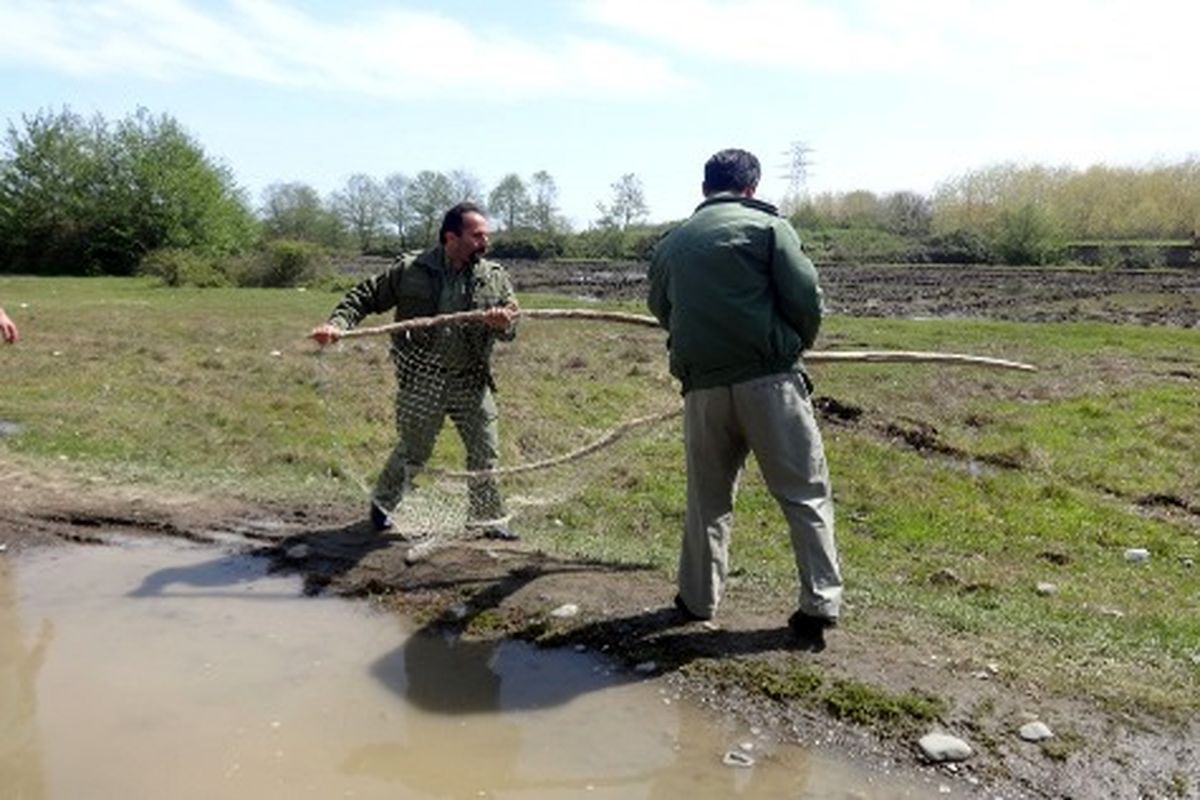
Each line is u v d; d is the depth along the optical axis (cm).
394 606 593
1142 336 2034
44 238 4694
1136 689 471
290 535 700
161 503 771
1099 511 846
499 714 475
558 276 4872
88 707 482
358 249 7931
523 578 616
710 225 491
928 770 418
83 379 1371
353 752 446
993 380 1446
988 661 497
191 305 2612
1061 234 5947
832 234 7025
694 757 437
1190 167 6544
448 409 663
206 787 419
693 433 515
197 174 4853
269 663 527
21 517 740
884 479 934
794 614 521
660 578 612
